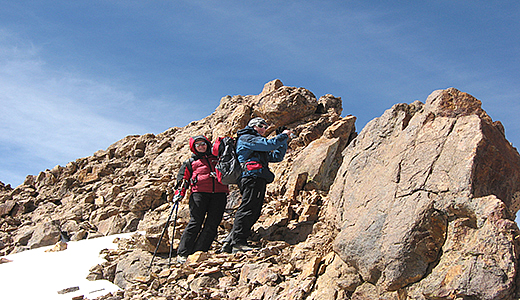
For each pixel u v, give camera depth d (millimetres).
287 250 7102
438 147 5523
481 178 5137
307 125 11383
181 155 12594
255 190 7625
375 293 5254
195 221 7781
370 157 6359
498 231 4676
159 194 10773
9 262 8391
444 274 4801
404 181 5574
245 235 7637
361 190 6113
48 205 12180
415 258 5051
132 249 8297
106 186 12141
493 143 5336
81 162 14102
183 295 6387
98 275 7543
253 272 6555
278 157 8117
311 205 8117
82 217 11109
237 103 13555
